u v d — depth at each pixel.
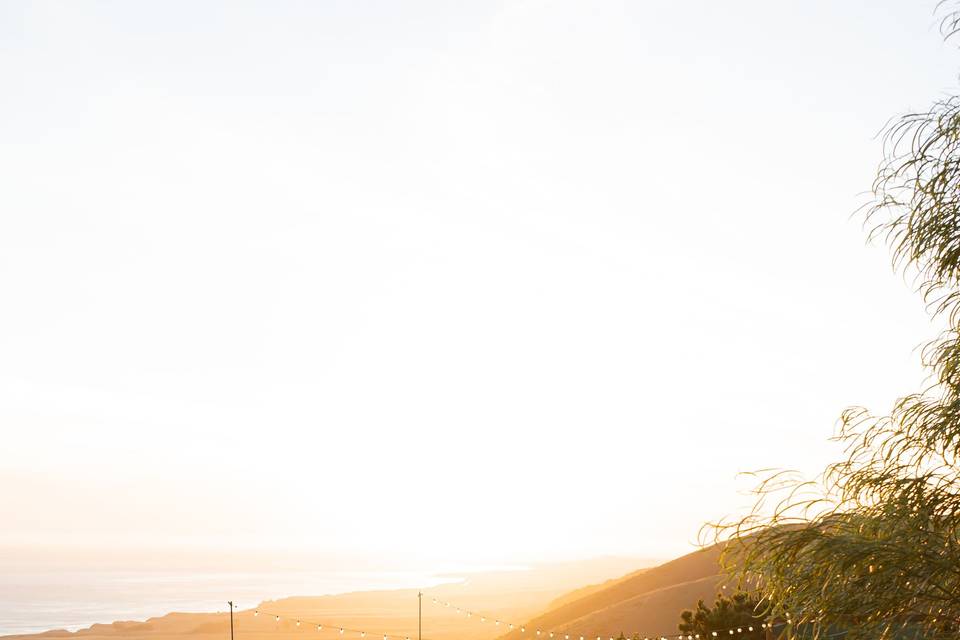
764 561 7.18
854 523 7.28
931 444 7.14
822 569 6.89
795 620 7.02
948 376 7.30
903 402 7.45
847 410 7.58
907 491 7.05
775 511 7.48
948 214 7.59
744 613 23.64
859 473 7.38
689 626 25.22
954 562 6.69
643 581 120.81
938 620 6.70
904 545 6.88
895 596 6.69
